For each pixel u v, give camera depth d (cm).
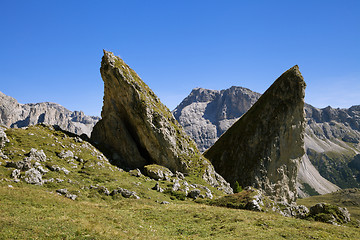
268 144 14075
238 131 15575
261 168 13675
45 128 9975
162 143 10356
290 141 14275
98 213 4256
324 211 5331
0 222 3059
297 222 4444
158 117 10500
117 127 10800
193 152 11188
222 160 15175
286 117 14250
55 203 4350
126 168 9794
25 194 4441
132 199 6300
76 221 3541
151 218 4691
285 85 14662
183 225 4322
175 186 7900
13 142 7875
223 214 4844
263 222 4344
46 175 6406
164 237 3603
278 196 13750
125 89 10512
